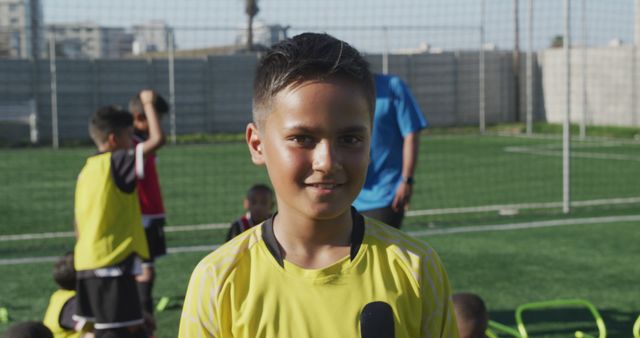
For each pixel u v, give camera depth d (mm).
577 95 28141
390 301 1718
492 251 8547
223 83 25312
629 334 5695
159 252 6402
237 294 1725
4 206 12531
